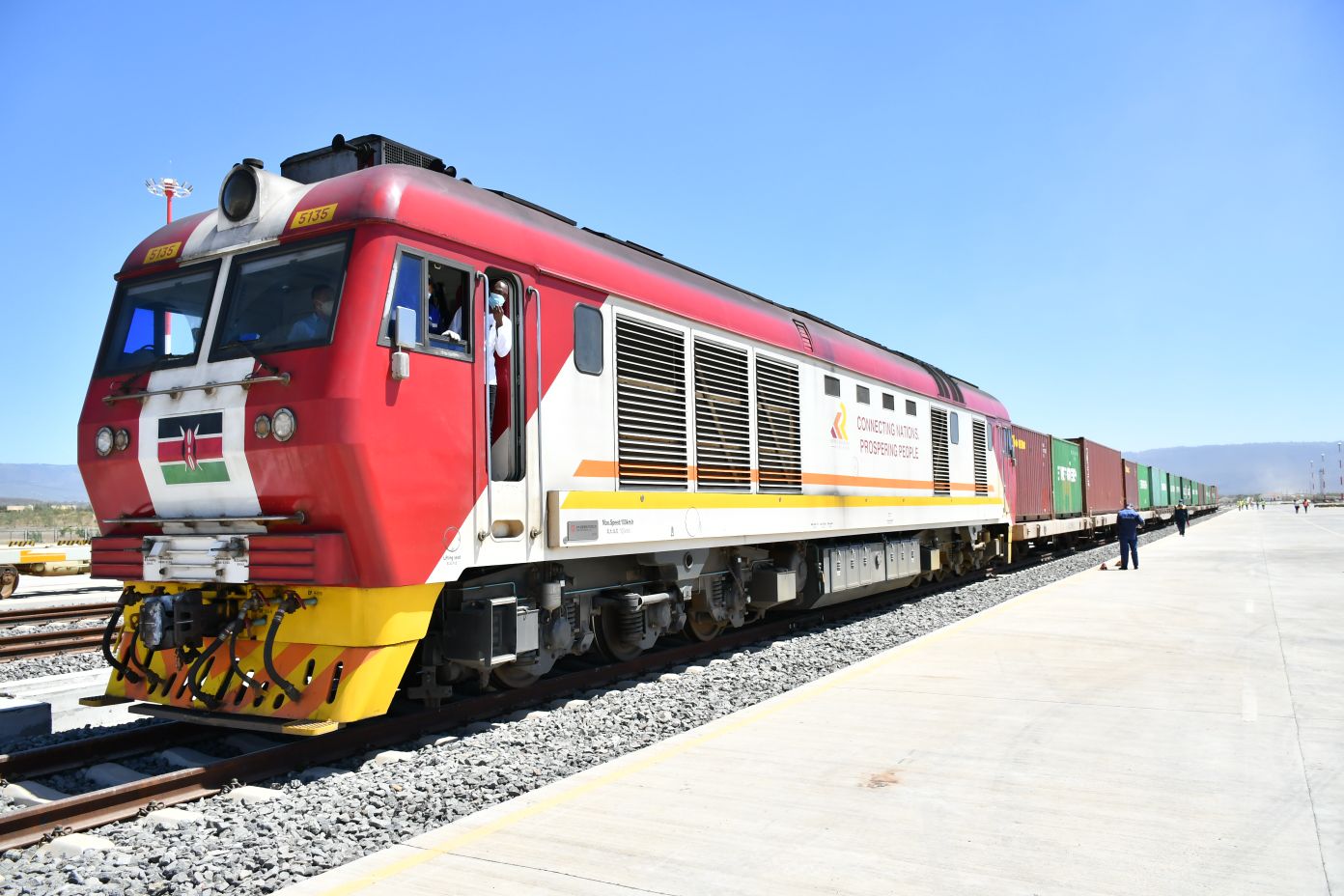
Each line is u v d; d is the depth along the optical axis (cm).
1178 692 683
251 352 582
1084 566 2134
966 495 1609
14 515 8900
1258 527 4659
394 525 558
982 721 602
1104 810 429
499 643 653
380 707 566
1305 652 854
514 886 349
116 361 663
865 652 952
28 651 979
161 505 627
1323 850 378
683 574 864
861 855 377
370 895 343
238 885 380
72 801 454
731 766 509
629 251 841
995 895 338
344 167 691
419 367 584
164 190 2069
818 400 1107
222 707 587
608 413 750
